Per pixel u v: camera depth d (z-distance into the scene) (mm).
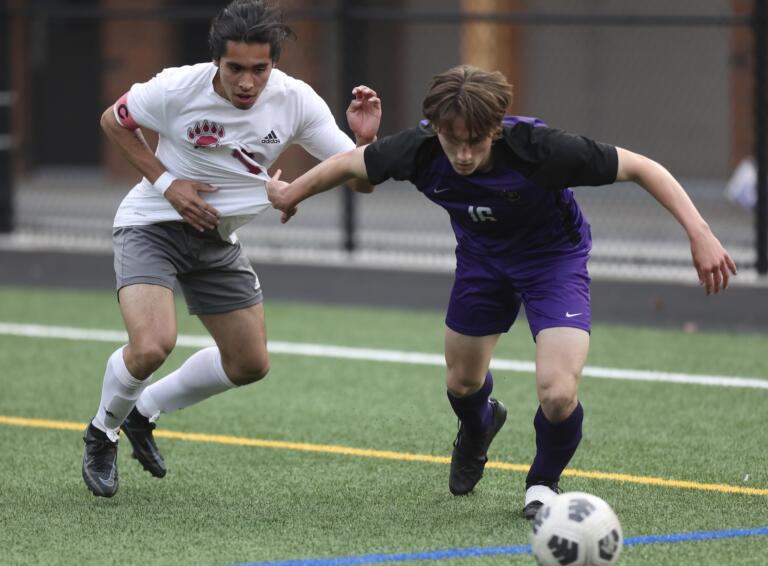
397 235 52062
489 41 64562
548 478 18797
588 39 65312
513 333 35031
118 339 34406
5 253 48000
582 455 22734
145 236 19359
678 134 64312
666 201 17031
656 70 64500
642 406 26688
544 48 65938
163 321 19031
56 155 74812
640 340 33906
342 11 44312
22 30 70000
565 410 17891
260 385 28953
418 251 46344
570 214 18156
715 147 63406
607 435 24234
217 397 27781
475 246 18453
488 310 18703
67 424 25234
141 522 18750
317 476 21422
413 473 21609
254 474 21578
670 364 30938
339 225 55094
